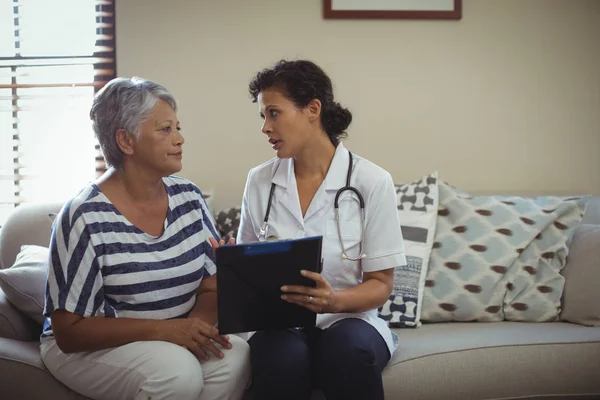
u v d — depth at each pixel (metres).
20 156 2.81
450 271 2.25
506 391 1.88
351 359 1.65
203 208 1.91
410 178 2.80
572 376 1.91
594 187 2.81
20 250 2.29
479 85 2.77
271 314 1.66
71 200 1.68
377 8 2.72
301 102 1.79
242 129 2.78
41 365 1.76
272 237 1.88
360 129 2.78
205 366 1.69
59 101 2.80
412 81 2.76
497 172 2.80
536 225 2.28
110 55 2.78
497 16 2.74
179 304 1.78
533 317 2.20
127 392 1.63
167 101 1.73
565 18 2.75
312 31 2.74
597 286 2.14
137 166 1.73
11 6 2.79
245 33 2.75
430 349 1.90
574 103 2.78
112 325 1.64
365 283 1.81
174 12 2.74
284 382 1.65
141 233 1.72
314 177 1.90
